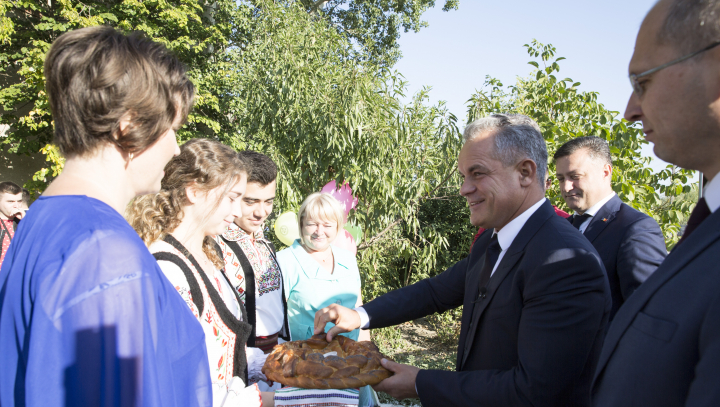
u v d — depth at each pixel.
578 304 1.24
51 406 0.64
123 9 9.72
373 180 4.89
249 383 1.73
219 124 10.11
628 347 0.81
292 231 3.99
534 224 1.44
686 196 3.87
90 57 0.73
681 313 0.73
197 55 10.82
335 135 4.67
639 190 3.79
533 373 1.23
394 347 5.98
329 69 5.54
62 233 0.70
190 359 0.88
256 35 6.34
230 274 1.96
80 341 0.65
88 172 0.80
